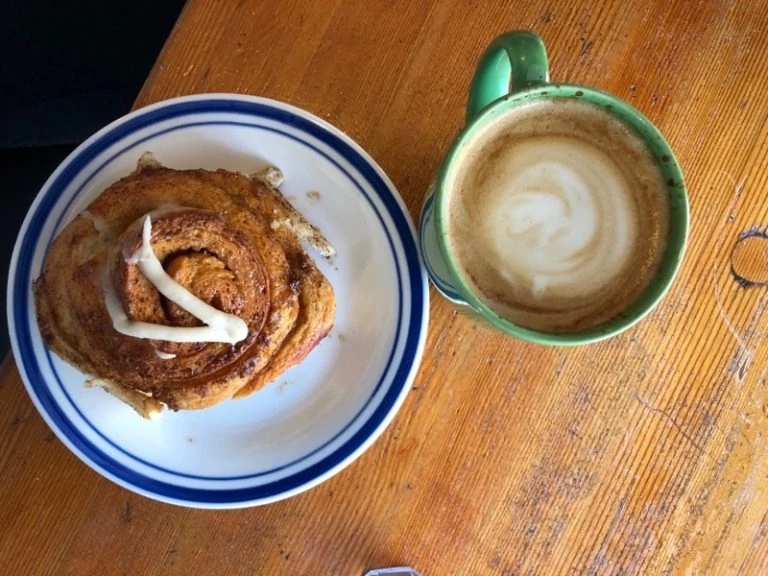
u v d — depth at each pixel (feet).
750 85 1.29
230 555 1.27
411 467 1.28
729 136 1.29
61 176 1.19
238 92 1.26
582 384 1.29
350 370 1.24
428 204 1.14
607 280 1.03
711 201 1.29
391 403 1.22
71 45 1.61
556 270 1.05
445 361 1.28
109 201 1.15
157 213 1.10
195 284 1.07
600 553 1.30
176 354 1.10
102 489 1.25
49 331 1.15
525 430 1.29
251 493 1.21
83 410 1.19
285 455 1.22
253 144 1.22
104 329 1.11
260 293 1.13
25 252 1.18
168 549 1.26
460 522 1.28
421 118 1.27
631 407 1.30
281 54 1.26
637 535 1.30
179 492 1.20
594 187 1.05
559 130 1.05
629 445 1.30
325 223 1.25
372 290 1.25
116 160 1.20
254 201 1.19
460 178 1.05
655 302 0.99
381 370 1.23
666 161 1.01
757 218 1.29
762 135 1.29
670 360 1.30
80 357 1.16
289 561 1.27
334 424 1.23
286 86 1.26
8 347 1.53
